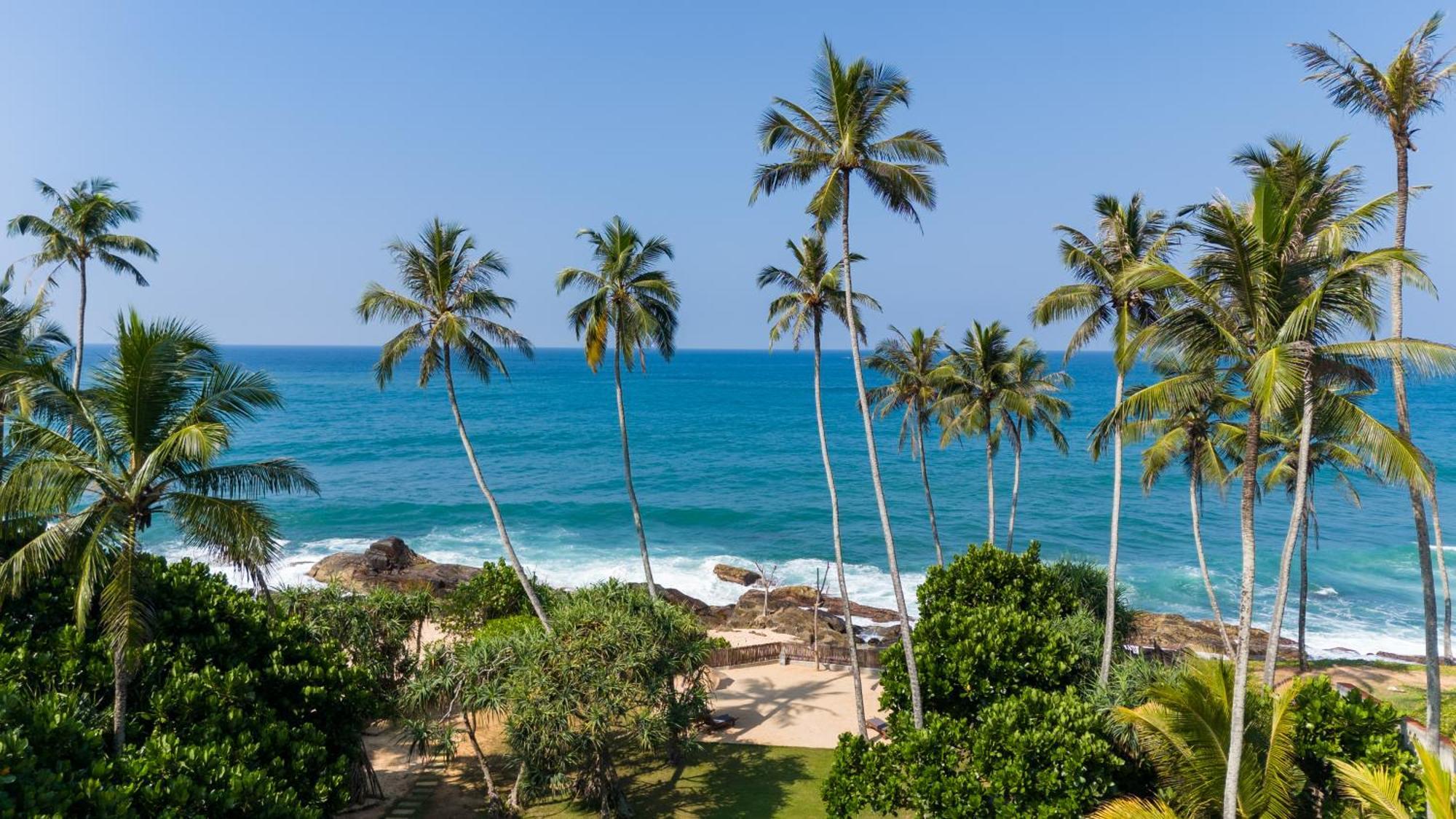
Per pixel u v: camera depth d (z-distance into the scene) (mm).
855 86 21562
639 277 29547
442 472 86688
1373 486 82438
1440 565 35750
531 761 20297
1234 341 16016
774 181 23219
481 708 21203
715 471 90312
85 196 34656
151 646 18172
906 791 18672
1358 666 35031
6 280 31562
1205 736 16938
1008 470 92875
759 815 21547
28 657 16672
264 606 21969
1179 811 17375
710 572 53344
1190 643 39750
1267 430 31891
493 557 56094
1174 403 17469
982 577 29797
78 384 34750
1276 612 17344
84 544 16906
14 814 12125
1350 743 18219
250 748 16438
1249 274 15656
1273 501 76312
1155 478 32719
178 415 16875
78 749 14305
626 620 21859
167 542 55250
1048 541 61781
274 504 70125
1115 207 25688
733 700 30734
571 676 20391
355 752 20703
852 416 151000
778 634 40844
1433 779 12789
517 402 173625
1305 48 21266
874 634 41656
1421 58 20125
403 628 26469
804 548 59656
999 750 18328
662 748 25578
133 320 15680
